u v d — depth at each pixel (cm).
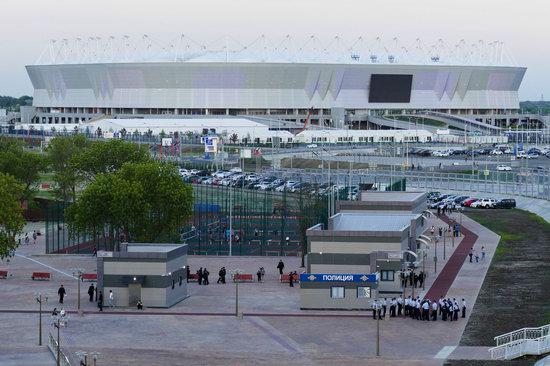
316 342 12375
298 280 16625
